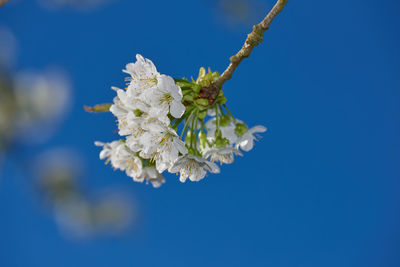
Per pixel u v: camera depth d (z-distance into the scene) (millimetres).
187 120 769
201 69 767
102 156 805
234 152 796
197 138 800
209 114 800
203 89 762
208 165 772
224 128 806
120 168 801
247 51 751
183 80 764
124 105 772
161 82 755
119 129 770
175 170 769
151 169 799
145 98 759
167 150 765
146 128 762
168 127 762
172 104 757
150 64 769
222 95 775
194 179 772
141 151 778
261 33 743
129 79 779
